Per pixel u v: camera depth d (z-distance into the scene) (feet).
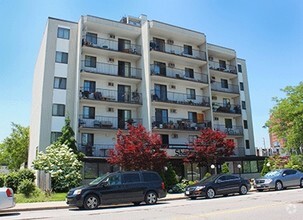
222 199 53.42
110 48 108.27
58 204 54.08
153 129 102.63
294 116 108.27
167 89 115.03
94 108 101.55
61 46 102.01
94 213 39.27
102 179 48.06
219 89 133.18
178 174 102.27
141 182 50.26
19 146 170.50
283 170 74.28
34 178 81.71
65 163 79.66
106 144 100.07
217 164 106.11
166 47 117.08
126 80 107.86
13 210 47.96
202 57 123.95
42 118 94.17
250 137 142.82
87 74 100.27
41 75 104.22
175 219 30.66
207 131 97.14
